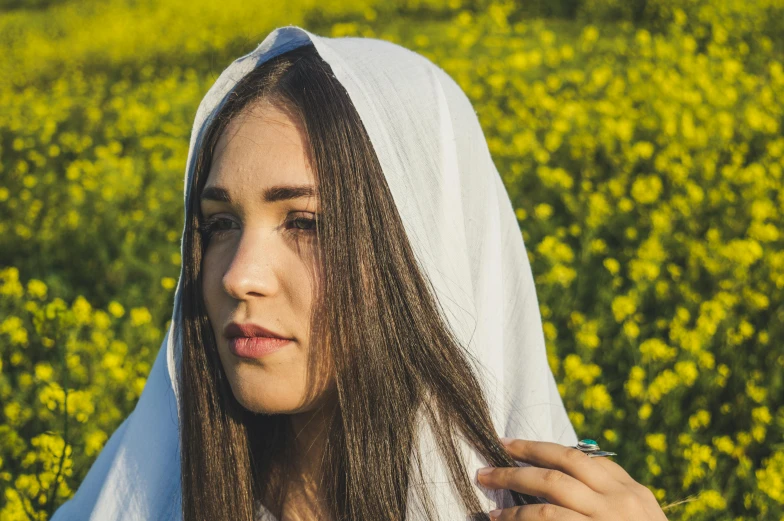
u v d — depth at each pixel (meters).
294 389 1.17
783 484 2.94
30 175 7.19
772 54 8.44
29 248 6.10
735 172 5.52
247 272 1.12
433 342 1.17
